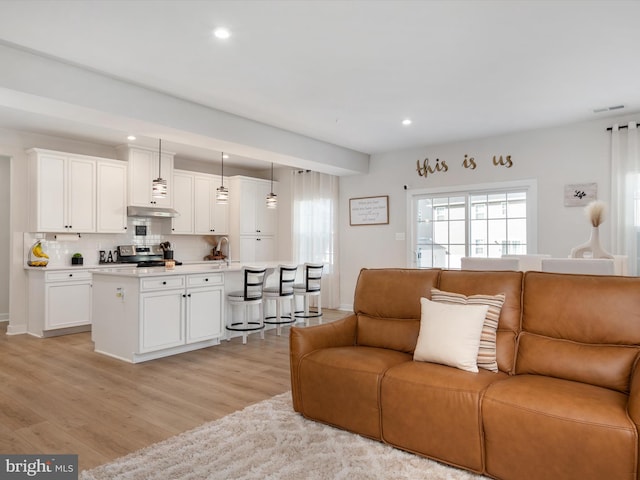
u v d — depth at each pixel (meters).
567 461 1.89
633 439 1.75
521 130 5.73
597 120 5.25
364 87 4.14
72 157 5.78
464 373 2.39
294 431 2.68
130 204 6.33
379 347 3.09
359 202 7.33
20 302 5.67
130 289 4.30
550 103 4.64
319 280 6.20
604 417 1.84
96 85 3.77
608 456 1.79
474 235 6.25
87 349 4.80
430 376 2.37
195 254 7.68
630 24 2.95
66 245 6.04
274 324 5.63
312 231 7.74
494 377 2.40
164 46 3.27
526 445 1.99
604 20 2.91
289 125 5.46
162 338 4.40
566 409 1.93
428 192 6.61
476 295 2.74
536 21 2.92
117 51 3.35
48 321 5.39
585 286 2.49
